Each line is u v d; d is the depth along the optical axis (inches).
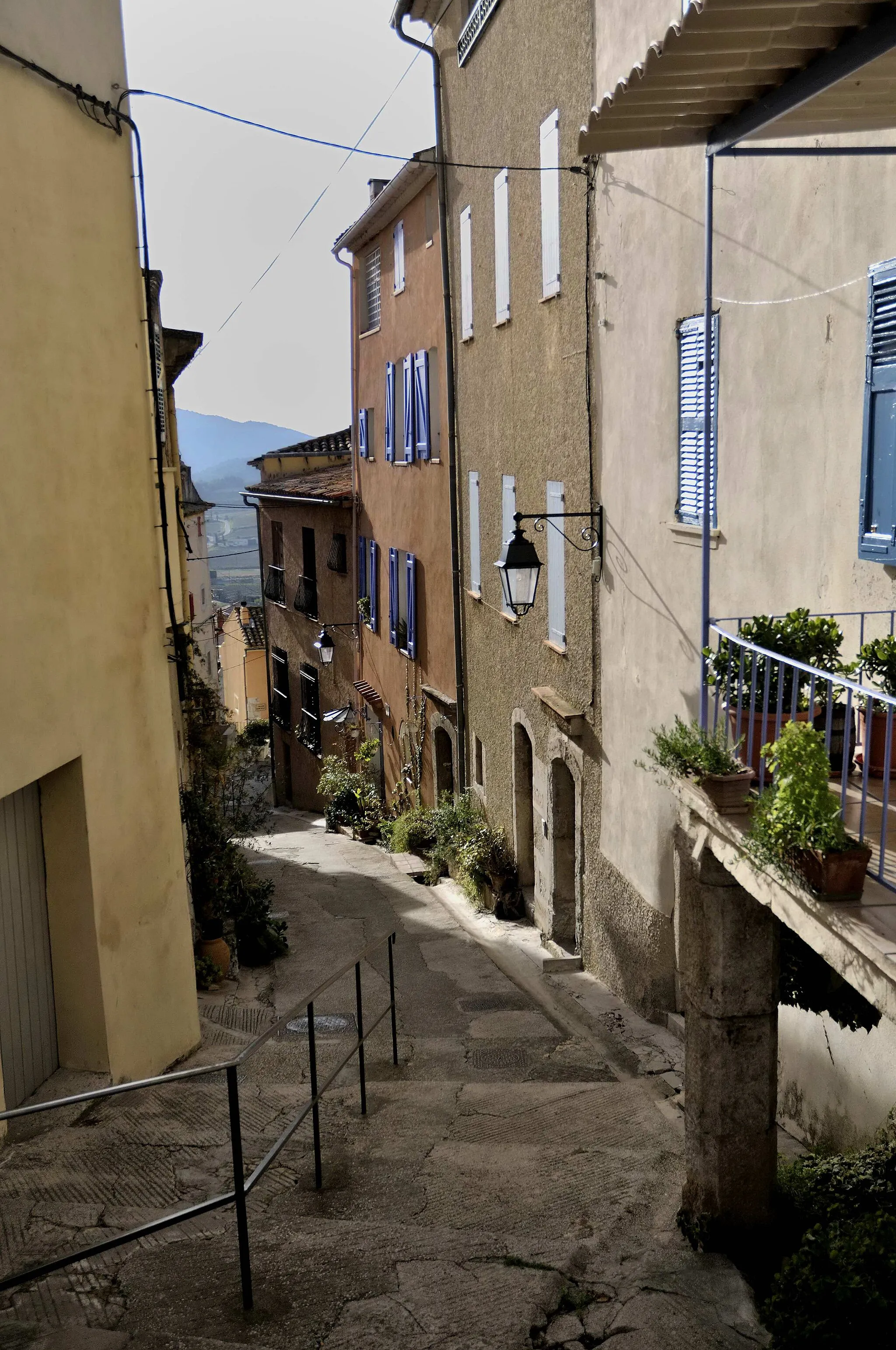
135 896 293.9
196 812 426.6
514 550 385.1
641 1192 226.7
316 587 1019.3
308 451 1216.2
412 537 741.3
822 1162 231.1
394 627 791.7
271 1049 335.6
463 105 584.7
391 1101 280.4
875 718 193.2
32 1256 178.7
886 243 212.5
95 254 281.9
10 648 233.3
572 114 416.8
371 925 542.6
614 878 414.3
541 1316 174.4
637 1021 380.8
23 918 257.4
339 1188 223.9
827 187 233.5
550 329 459.2
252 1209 204.8
